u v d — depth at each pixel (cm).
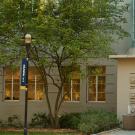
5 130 2642
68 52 2512
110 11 2738
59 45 2491
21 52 2505
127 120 2495
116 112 2816
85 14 2564
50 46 2505
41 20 2477
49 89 3091
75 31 2594
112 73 3000
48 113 3058
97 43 2519
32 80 3159
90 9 2522
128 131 2408
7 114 3169
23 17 2559
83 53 2519
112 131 2398
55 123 2758
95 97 3052
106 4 2650
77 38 2536
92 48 2527
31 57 2595
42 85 3139
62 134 2339
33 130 2586
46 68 2955
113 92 2995
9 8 2523
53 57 2658
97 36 2573
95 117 2473
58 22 2497
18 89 3184
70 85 3058
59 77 2983
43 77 2800
